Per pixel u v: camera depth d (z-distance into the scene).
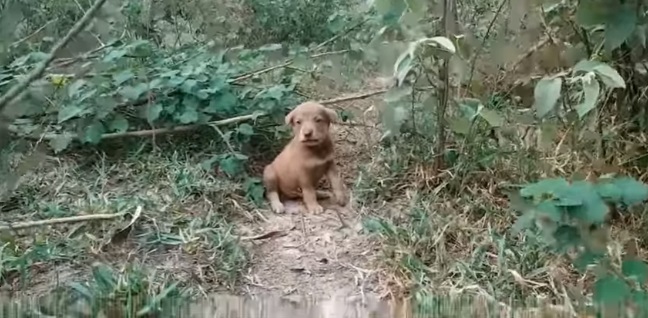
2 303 1.15
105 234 1.34
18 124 1.58
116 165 1.61
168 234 1.36
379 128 1.77
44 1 1.99
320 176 1.49
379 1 1.45
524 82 1.64
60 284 1.22
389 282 1.24
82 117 1.64
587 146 1.48
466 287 1.19
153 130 1.65
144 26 2.19
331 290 1.24
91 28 1.51
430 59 1.43
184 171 1.55
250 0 2.38
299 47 2.15
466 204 1.42
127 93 1.64
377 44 1.71
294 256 1.33
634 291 1.08
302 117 1.45
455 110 1.50
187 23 2.35
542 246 1.25
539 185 1.06
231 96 1.69
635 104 1.47
